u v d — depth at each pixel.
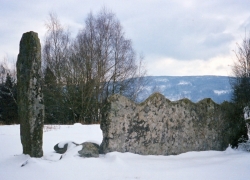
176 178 5.84
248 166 7.00
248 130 10.61
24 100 7.24
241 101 10.80
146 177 5.85
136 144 7.99
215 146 9.72
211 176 6.03
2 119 33.94
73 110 27.06
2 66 35.56
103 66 26.44
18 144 10.05
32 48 7.18
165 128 8.57
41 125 7.25
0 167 6.59
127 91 27.19
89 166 6.42
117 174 5.99
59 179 5.62
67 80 27.39
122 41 27.03
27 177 5.73
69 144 8.05
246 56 16.00
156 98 8.48
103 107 7.83
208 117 9.63
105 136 7.68
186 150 8.97
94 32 26.64
